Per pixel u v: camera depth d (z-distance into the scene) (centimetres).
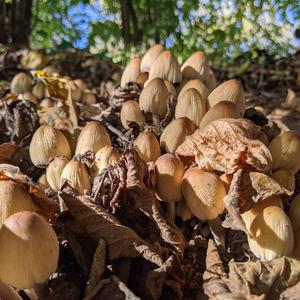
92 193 16
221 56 68
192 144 18
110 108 27
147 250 15
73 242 15
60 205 18
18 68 50
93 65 50
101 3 85
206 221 18
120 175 16
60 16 85
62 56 52
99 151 19
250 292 14
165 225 16
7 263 12
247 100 38
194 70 25
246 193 16
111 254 15
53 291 14
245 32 78
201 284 15
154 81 23
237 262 15
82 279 15
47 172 19
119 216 16
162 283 14
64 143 21
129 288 14
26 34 71
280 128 22
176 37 75
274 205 16
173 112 22
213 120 19
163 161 17
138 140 19
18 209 14
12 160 23
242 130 17
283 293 14
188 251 16
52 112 28
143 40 76
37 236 12
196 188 16
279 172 18
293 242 15
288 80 41
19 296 13
